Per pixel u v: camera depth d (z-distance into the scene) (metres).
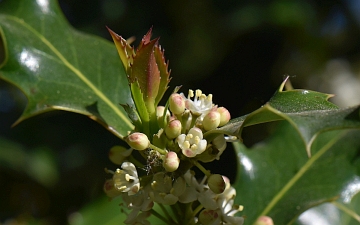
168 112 0.30
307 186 0.34
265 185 0.35
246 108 0.37
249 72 0.70
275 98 0.29
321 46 0.73
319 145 0.35
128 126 0.33
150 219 0.37
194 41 0.70
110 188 0.29
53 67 0.34
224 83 0.70
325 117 0.26
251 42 0.70
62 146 0.58
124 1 0.68
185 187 0.28
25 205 0.55
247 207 0.34
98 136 0.60
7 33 0.34
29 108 0.33
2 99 0.65
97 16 0.67
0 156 0.54
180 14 0.69
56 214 0.55
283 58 0.71
